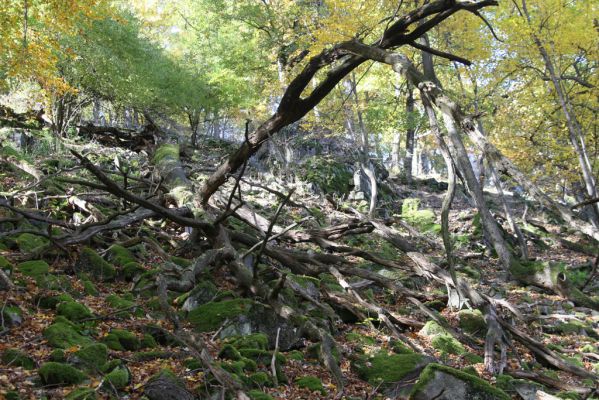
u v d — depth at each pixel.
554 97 18.27
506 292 13.02
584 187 21.00
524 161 20.08
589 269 16.88
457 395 5.71
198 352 6.05
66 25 11.13
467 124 6.29
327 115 20.72
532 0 15.66
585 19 15.27
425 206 24.28
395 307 10.34
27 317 6.18
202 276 9.08
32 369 5.03
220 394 5.25
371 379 6.67
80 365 5.18
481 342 8.98
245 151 9.83
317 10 16.59
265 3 21.39
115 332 6.29
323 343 6.91
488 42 16.92
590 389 7.23
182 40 27.70
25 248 8.43
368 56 8.23
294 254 10.29
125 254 9.16
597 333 10.66
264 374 6.02
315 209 16.98
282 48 20.02
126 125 26.70
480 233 18.97
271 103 24.48
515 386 6.94
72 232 9.17
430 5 8.12
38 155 14.20
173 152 13.84
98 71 17.30
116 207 11.44
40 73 11.34
